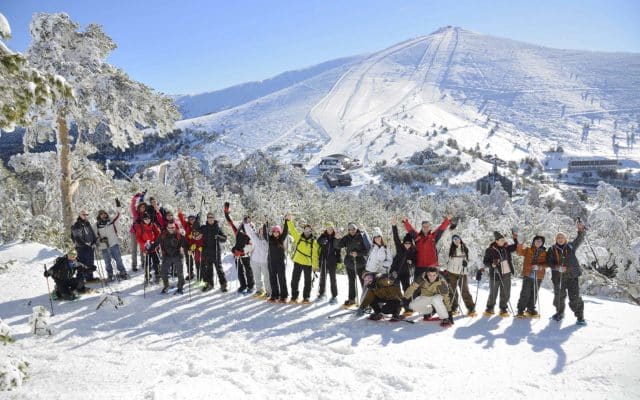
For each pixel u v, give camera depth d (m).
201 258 10.92
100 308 9.59
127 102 16.03
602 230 20.34
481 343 7.56
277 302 10.10
